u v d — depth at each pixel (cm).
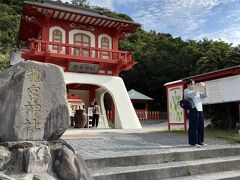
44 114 505
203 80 1292
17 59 2625
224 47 3794
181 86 1305
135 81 4653
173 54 4494
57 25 1900
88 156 644
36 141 491
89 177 487
